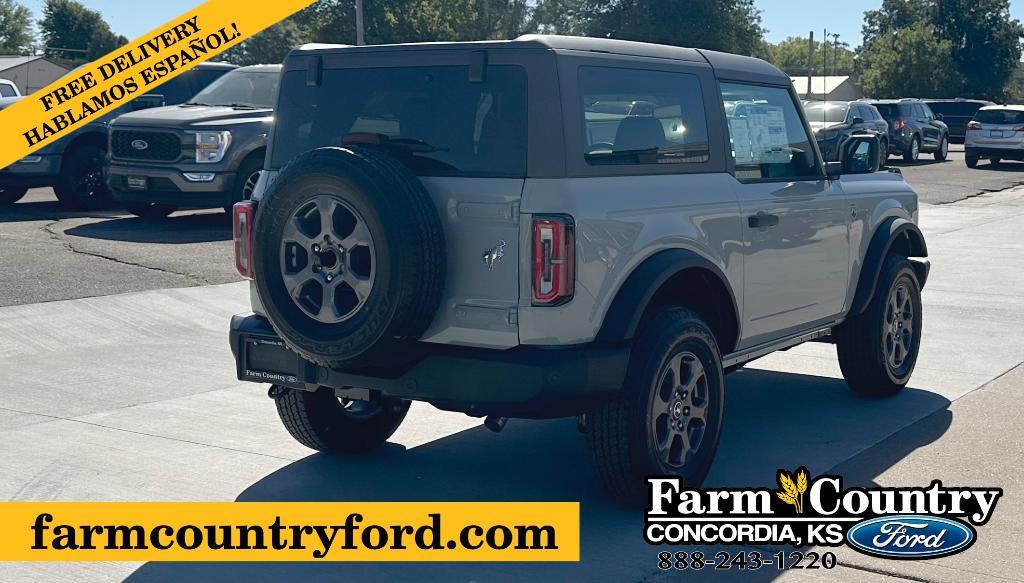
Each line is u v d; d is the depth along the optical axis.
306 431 5.80
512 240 4.62
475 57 4.79
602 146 4.87
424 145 4.82
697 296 5.58
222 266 11.93
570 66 4.75
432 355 4.77
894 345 7.21
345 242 4.56
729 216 5.56
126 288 10.61
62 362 8.13
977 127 31.98
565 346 4.68
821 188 6.48
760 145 6.02
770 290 5.98
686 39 75.56
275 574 4.48
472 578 4.43
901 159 37.41
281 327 4.76
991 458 5.92
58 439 6.26
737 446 6.17
